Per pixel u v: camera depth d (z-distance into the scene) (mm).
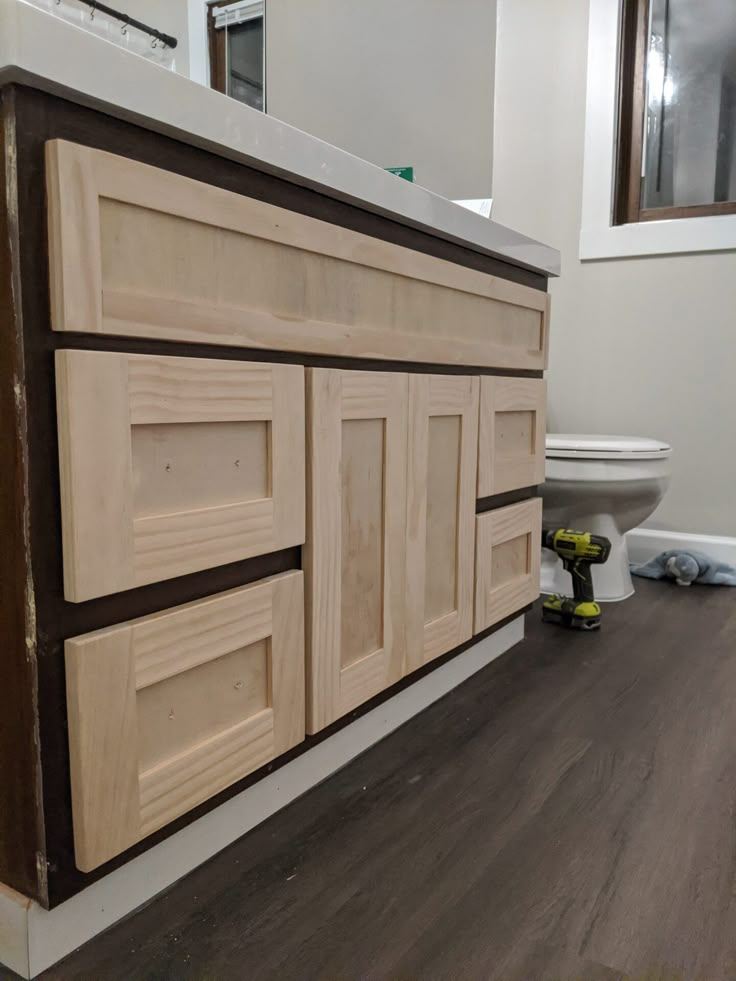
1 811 649
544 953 675
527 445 1446
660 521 2154
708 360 2043
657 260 2072
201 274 705
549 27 2127
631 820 890
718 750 1068
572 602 1624
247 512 768
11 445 583
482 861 809
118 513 630
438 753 1055
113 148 621
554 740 1096
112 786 647
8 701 623
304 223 820
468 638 1263
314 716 897
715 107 2049
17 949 641
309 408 852
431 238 1086
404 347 1025
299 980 641
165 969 652
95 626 637
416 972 651
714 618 1696
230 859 808
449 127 2262
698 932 703
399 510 1036
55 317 579
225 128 704
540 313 1448
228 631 756
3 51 529
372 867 796
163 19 2197
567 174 2160
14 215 556
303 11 2318
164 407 665
